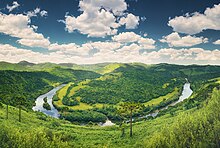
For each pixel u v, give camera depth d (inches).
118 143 3031.5
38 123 4001.0
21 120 3865.7
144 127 3742.6
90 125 5369.1
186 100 6033.5
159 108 7057.1
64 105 7381.9
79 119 5871.1
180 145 2149.4
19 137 2130.9
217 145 2021.4
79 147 2728.8
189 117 2431.1
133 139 3137.3
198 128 2247.8
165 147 2251.5
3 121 3260.3
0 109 4190.5
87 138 3255.4
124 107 3708.2
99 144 2950.3
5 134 2130.9
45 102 7785.4
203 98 5359.3
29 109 5816.9
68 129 3905.0
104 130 4148.6
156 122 3983.8
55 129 3774.6
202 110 2672.2
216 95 2588.6
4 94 6437.0
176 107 5851.4
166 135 2372.0
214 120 2231.8
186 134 2226.9
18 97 5541.3
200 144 2031.3
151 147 2358.5
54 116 6151.6
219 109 2359.7
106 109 6865.2
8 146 2006.6
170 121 3565.5
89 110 6796.3
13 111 4402.1
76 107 7258.9
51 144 2308.1
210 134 2082.9
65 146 2490.2
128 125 4347.9
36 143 2198.6
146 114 6314.0
